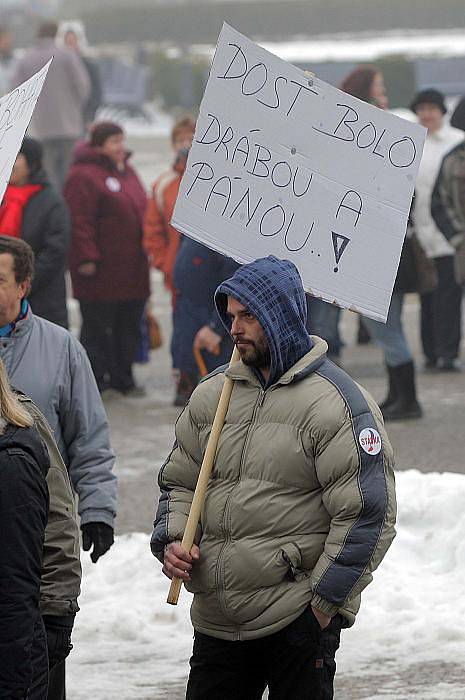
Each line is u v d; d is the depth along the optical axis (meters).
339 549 11.41
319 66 78.44
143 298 31.55
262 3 147.62
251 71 12.88
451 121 32.19
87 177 30.66
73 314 42.50
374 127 12.97
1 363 10.80
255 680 12.03
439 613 17.67
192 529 11.75
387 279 12.91
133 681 16.28
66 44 56.88
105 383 32.12
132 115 94.06
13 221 27.06
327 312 29.80
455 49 117.38
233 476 11.73
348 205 12.94
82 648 17.34
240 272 11.70
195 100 97.00
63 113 52.81
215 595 11.70
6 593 10.37
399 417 28.92
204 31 147.00
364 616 17.72
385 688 15.81
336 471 11.46
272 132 12.91
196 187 12.78
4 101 12.58
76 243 30.72
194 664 12.08
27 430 10.72
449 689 15.72
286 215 12.93
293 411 11.60
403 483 20.92
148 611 18.17
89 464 14.48
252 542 11.59
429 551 19.39
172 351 26.09
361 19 148.38
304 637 11.57
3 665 10.37
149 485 24.52
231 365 11.93
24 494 10.45
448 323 33.62
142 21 146.75
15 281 14.27
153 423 29.34
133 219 31.02
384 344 28.73
